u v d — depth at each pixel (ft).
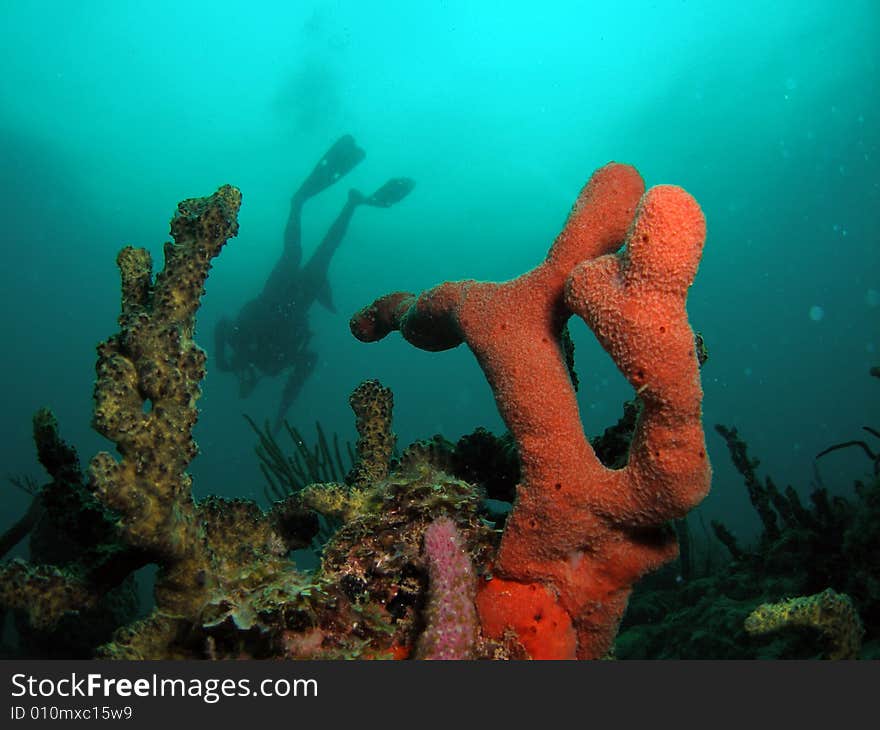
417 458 7.87
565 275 5.28
